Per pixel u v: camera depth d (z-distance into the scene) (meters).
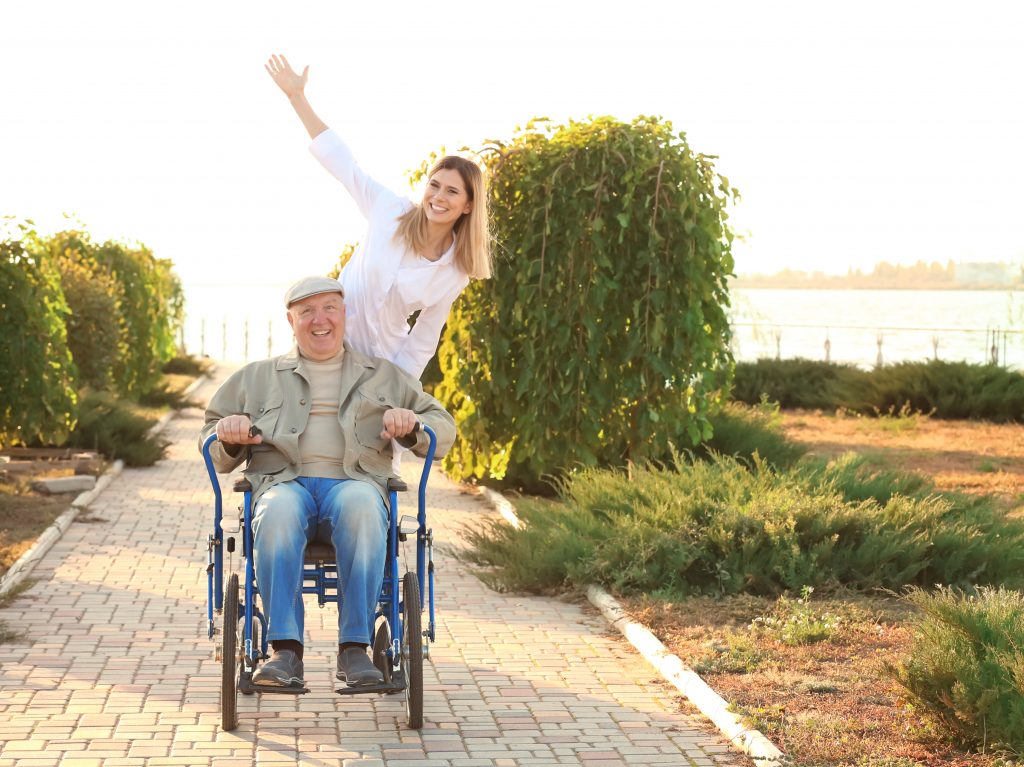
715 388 12.48
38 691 5.82
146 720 5.44
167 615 7.40
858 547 8.51
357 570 5.00
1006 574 8.40
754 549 8.21
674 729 5.50
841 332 46.03
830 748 5.09
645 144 11.67
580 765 5.01
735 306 24.27
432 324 5.92
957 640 5.57
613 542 8.40
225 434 5.11
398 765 4.96
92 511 11.38
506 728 5.47
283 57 5.95
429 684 6.14
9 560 8.87
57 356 13.00
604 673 6.41
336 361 5.47
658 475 9.87
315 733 5.34
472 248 5.74
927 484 10.11
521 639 7.09
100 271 21.48
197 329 51.12
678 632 7.17
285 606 4.91
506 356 12.00
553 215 11.71
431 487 13.55
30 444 14.73
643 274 11.72
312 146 5.90
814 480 9.87
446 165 5.62
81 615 7.35
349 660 4.97
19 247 12.43
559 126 12.10
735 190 11.75
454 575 8.88
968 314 69.12
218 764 4.91
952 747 5.21
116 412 15.38
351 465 5.29
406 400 5.46
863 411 22.61
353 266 5.80
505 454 12.38
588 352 11.73
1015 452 16.69
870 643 6.94
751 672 6.33
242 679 4.91
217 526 5.30
